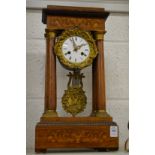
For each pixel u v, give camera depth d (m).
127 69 1.21
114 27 1.22
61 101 1.08
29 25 1.18
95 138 0.95
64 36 0.98
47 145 0.93
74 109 1.00
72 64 0.98
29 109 1.14
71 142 0.94
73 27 0.99
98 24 1.01
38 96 1.15
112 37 1.21
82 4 1.21
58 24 0.99
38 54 1.17
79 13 0.99
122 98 1.19
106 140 0.95
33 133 1.13
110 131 0.96
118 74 1.20
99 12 1.00
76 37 0.99
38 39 1.18
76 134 0.94
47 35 0.99
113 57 1.21
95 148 0.98
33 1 1.18
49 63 0.98
